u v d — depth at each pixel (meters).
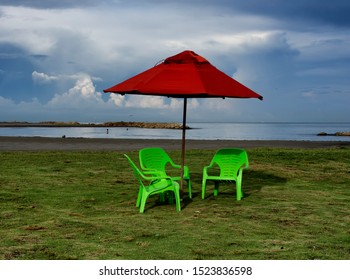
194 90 6.97
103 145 23.23
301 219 7.16
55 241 5.85
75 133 59.00
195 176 12.00
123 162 14.53
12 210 7.67
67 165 13.65
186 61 7.87
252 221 7.02
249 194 9.41
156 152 8.66
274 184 10.72
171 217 7.30
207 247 5.63
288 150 18.53
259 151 17.77
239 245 5.73
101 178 11.34
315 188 10.18
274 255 5.33
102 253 5.38
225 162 9.12
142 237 6.08
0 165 13.36
